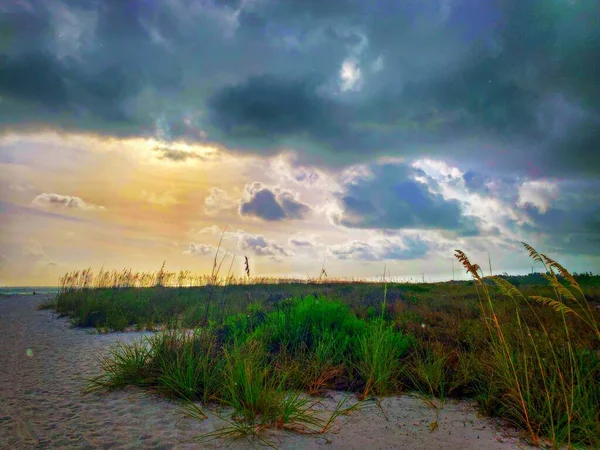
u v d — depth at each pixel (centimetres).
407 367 580
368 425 408
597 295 1260
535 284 1733
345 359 600
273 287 1984
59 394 500
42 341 891
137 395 493
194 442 356
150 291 1778
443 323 862
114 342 873
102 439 361
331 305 816
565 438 376
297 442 361
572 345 552
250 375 447
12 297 2247
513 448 356
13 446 345
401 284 2016
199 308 1059
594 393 425
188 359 522
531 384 461
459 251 483
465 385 520
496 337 615
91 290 1805
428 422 418
